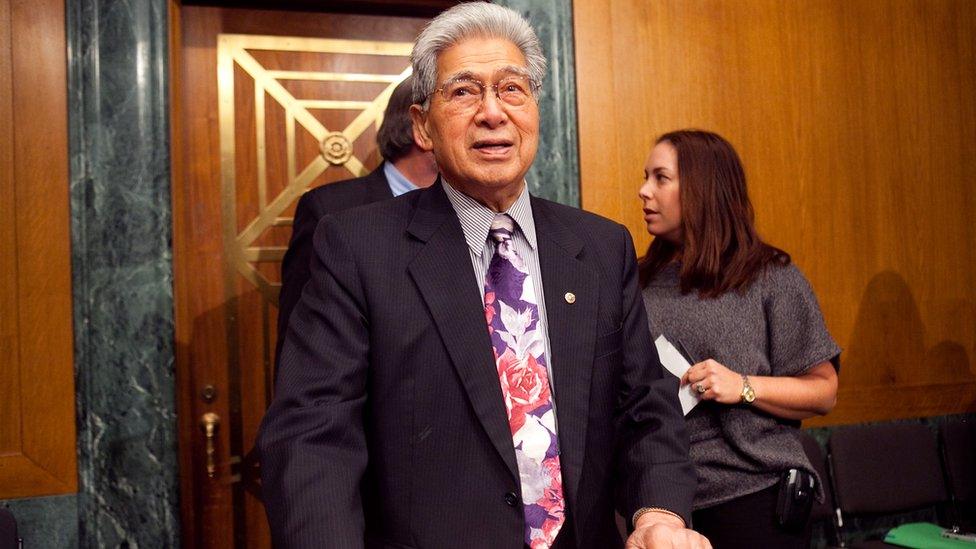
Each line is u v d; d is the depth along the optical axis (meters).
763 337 2.03
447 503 1.24
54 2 2.62
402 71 3.15
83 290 2.58
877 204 3.59
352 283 1.29
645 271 2.26
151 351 2.60
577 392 1.31
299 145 3.03
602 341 1.37
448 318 1.28
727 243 2.08
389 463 1.26
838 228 3.52
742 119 3.39
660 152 2.22
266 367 2.93
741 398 1.91
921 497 3.32
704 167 2.14
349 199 2.18
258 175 2.97
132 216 2.62
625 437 1.39
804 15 3.51
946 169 3.73
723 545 1.92
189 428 2.77
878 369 3.56
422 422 1.25
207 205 2.91
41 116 2.59
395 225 1.36
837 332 3.50
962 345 3.71
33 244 2.57
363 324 1.28
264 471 1.21
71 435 2.56
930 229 3.68
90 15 2.62
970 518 3.59
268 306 2.95
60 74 2.61
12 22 2.59
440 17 1.38
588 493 1.32
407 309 1.28
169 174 2.66
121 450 2.57
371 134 3.10
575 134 3.14
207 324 2.89
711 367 1.92
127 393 2.58
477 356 1.27
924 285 3.66
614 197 3.17
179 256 2.72
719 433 1.97
